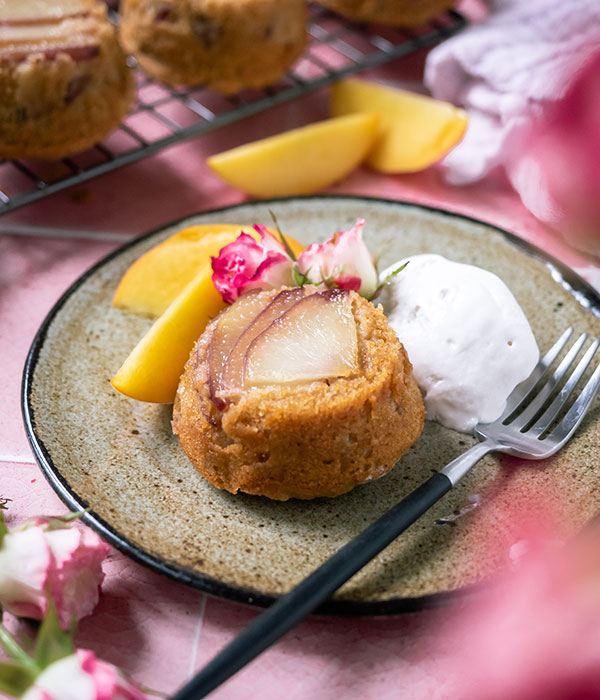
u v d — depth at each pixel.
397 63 0.72
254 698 0.43
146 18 0.62
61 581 0.43
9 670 0.41
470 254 0.56
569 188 0.43
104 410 0.50
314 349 0.47
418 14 0.69
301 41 0.65
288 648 0.44
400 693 0.43
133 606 0.45
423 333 0.50
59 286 0.58
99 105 0.60
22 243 0.60
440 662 0.44
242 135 0.67
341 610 0.43
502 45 0.64
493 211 0.63
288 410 0.46
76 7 0.61
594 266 0.59
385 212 0.58
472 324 0.50
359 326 0.48
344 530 0.46
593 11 0.64
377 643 0.44
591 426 0.49
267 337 0.47
